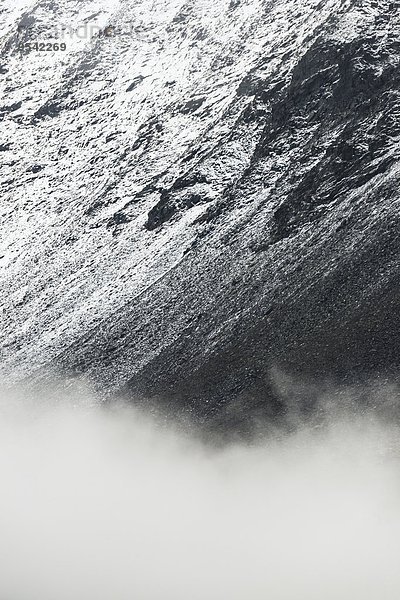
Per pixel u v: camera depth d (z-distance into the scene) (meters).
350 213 159.62
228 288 172.25
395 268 136.25
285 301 149.38
